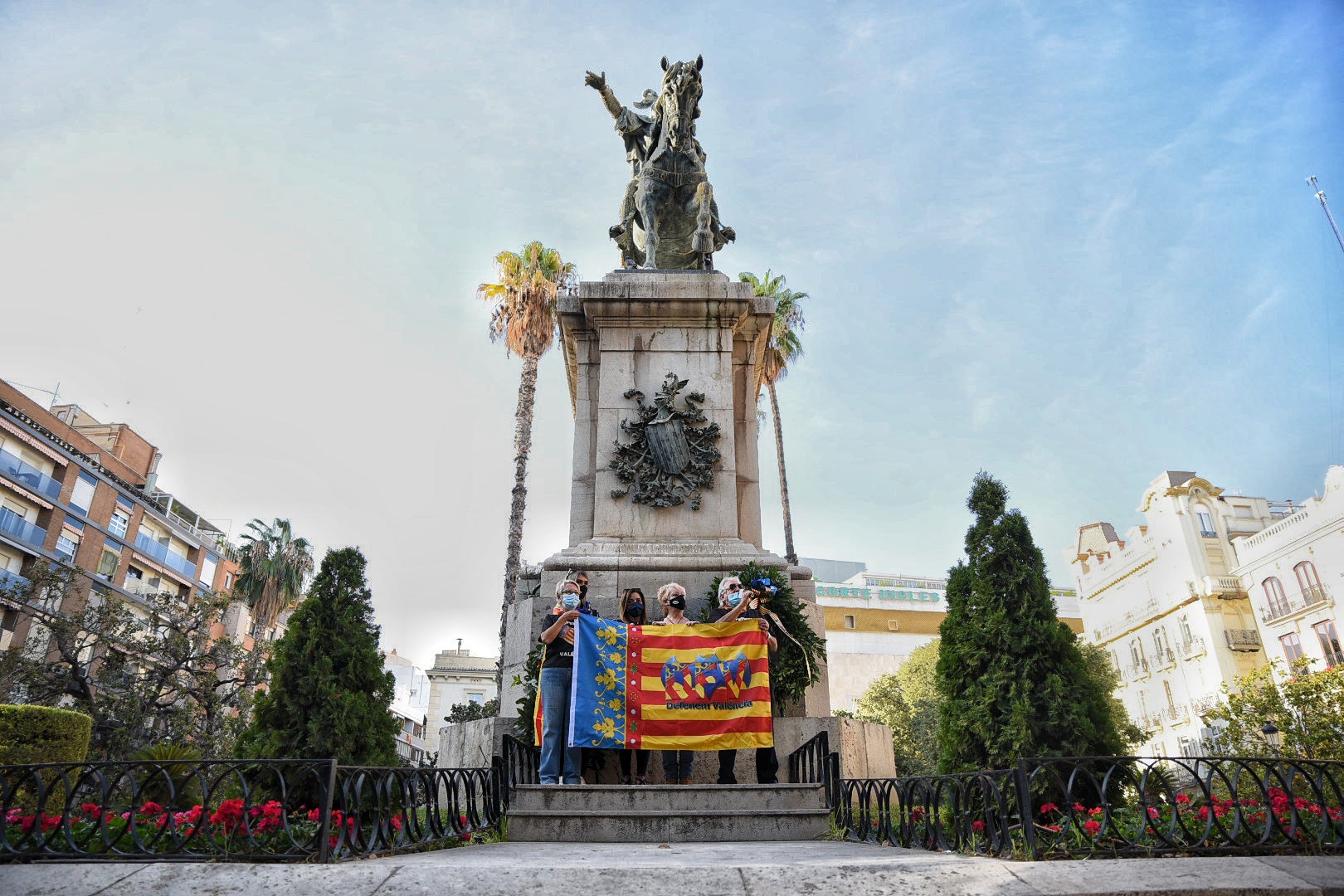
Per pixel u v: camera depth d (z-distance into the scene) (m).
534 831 5.80
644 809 6.05
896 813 6.48
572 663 6.82
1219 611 37.34
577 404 10.02
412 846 4.69
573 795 6.14
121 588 40.09
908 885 3.42
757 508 9.82
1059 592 56.78
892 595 55.25
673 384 9.58
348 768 4.20
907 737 33.66
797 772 7.25
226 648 28.11
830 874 3.48
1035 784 7.10
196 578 46.78
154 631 28.47
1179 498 39.66
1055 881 3.44
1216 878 3.48
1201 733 36.84
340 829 4.05
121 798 4.69
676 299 9.88
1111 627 45.09
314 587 8.25
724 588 7.56
